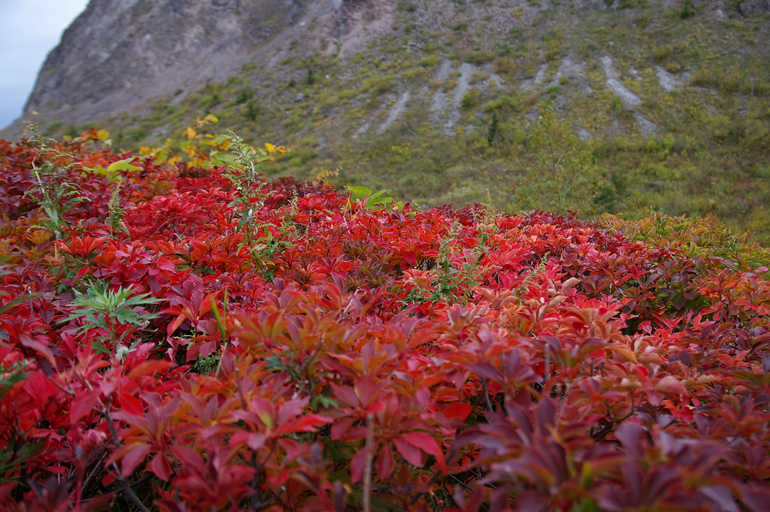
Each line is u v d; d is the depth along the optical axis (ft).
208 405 2.92
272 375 3.36
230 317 4.08
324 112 96.02
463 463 3.97
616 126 65.51
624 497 1.89
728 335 5.23
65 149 14.73
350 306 4.25
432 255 7.73
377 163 67.87
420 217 10.94
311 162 74.49
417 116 83.82
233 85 122.52
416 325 3.79
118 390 3.14
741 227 33.99
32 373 2.97
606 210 35.32
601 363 4.00
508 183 50.14
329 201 12.45
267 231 7.32
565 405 3.21
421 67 103.55
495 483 3.82
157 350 5.16
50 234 7.46
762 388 3.67
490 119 75.72
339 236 8.57
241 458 2.99
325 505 2.71
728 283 7.22
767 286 6.84
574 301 5.64
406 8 132.67
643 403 3.72
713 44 88.07
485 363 3.04
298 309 4.24
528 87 85.30
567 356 3.22
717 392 3.87
